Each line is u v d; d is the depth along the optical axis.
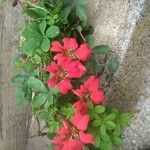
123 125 0.27
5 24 0.31
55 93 0.27
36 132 0.33
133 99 0.28
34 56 0.27
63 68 0.26
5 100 0.33
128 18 0.27
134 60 0.27
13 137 0.34
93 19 0.29
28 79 0.28
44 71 0.28
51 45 0.27
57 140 0.26
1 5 0.31
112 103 0.29
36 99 0.28
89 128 0.26
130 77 0.28
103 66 0.28
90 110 0.26
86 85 0.26
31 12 0.27
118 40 0.28
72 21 0.28
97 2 0.28
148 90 0.28
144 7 0.27
